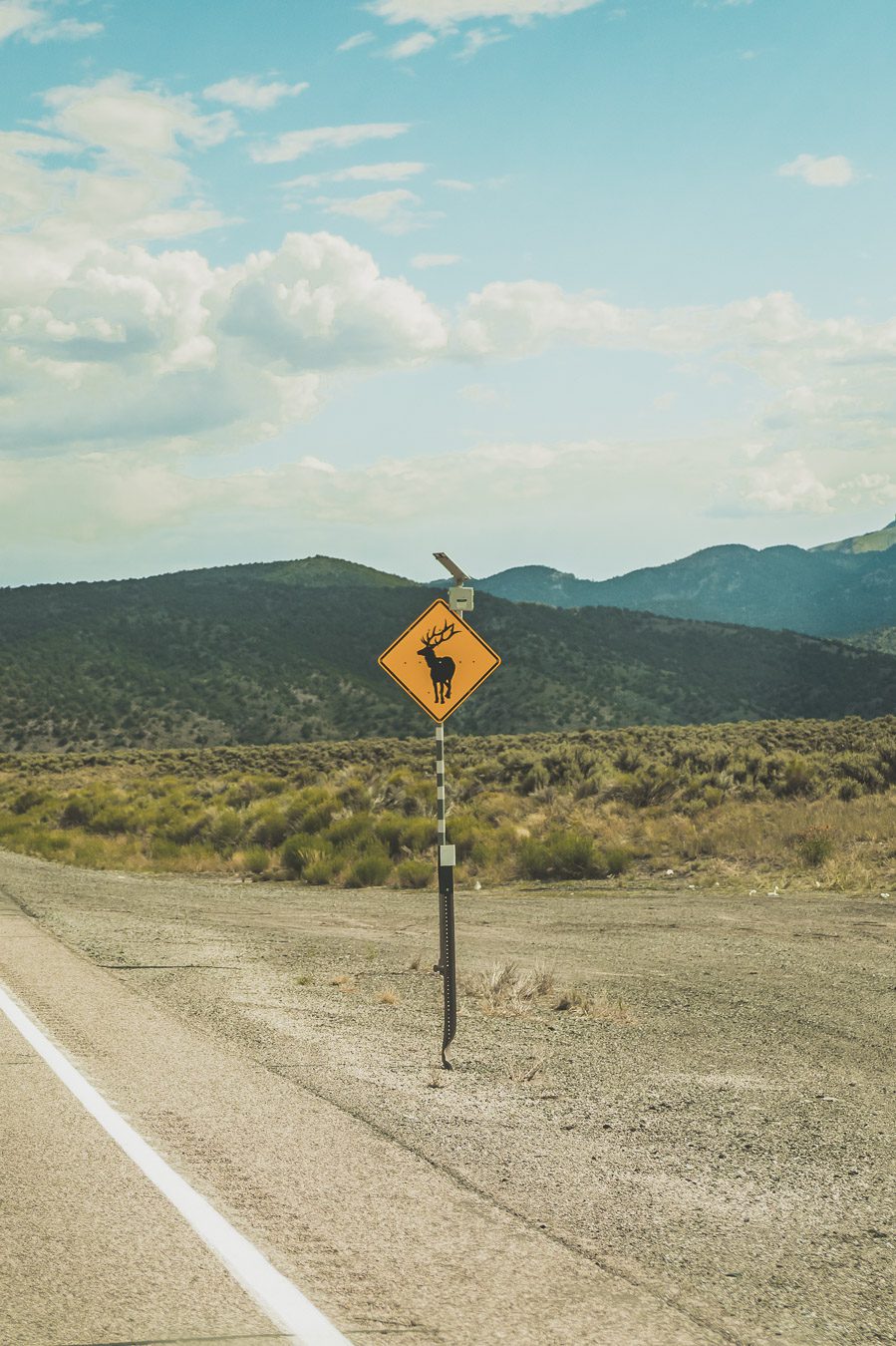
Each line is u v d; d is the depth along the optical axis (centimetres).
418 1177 570
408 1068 836
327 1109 691
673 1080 841
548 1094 782
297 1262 461
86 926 1675
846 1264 491
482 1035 988
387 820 2909
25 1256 464
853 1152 669
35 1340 395
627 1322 416
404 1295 434
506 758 3925
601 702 9412
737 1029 1038
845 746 4153
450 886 888
